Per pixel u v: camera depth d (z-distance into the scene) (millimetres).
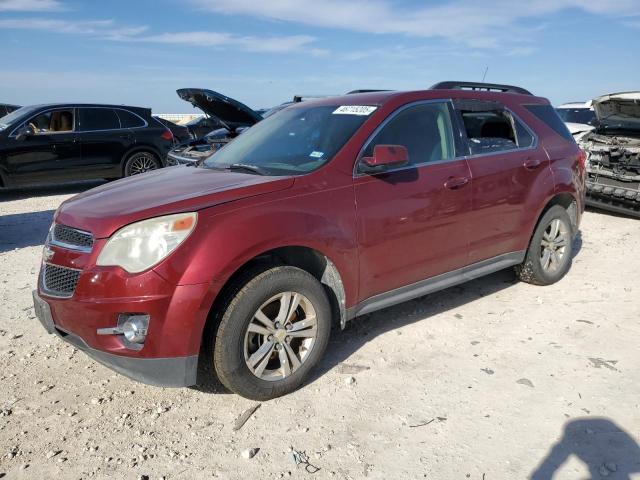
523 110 4758
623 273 5398
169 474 2602
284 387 3213
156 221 2842
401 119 3885
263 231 3002
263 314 3084
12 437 2889
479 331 4109
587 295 4809
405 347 3861
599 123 8328
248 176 3465
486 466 2625
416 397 3223
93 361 3723
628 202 7680
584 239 6805
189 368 2910
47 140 10227
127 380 3473
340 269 3383
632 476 2529
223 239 2891
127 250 2818
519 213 4512
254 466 2652
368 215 3492
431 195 3828
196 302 2811
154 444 2826
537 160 4621
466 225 4105
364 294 3592
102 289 2805
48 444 2832
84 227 2969
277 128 4273
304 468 2633
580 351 3760
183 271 2803
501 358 3682
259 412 3100
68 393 3318
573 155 5004
